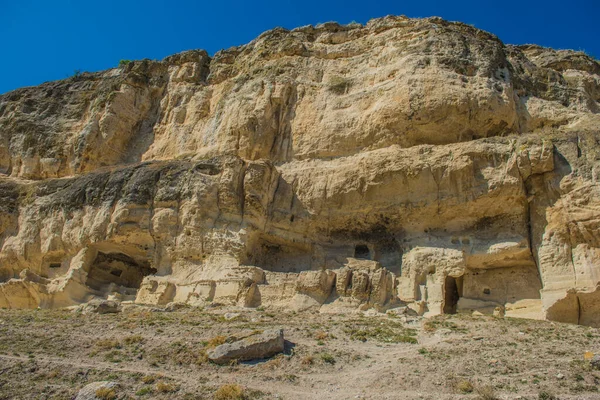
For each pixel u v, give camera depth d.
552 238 23.56
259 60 35.72
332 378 13.56
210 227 26.86
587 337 17.14
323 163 29.16
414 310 23.38
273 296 23.80
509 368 13.66
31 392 12.48
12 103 39.34
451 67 29.06
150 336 16.98
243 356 14.69
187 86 37.75
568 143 24.69
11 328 18.06
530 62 32.66
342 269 23.75
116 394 12.30
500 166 25.08
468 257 25.14
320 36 36.50
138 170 29.94
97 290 28.64
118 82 37.97
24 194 32.19
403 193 26.48
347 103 30.61
